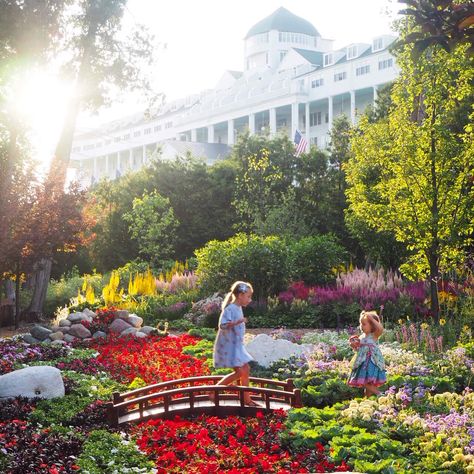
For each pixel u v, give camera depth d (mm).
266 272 19906
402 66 15961
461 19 2838
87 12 24312
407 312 17281
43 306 24203
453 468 6602
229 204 33000
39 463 6742
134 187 33438
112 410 8289
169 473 6574
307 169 31422
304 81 73125
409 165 15805
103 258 33000
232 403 9070
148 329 16391
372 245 21688
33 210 19969
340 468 6559
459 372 10586
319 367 10758
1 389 9305
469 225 15867
